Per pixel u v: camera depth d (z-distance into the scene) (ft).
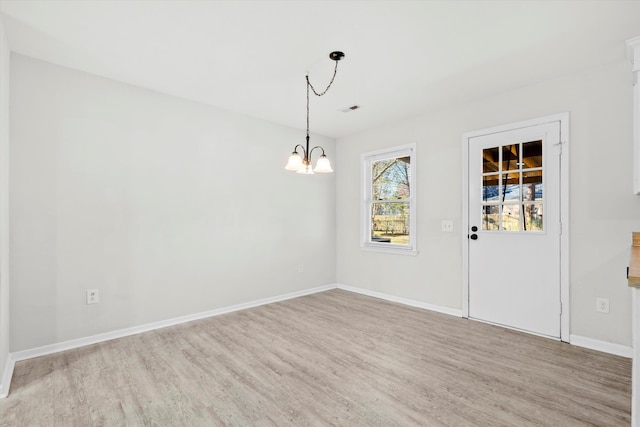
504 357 8.41
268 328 10.66
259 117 13.38
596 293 8.91
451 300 12.09
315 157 15.79
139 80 9.90
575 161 9.29
